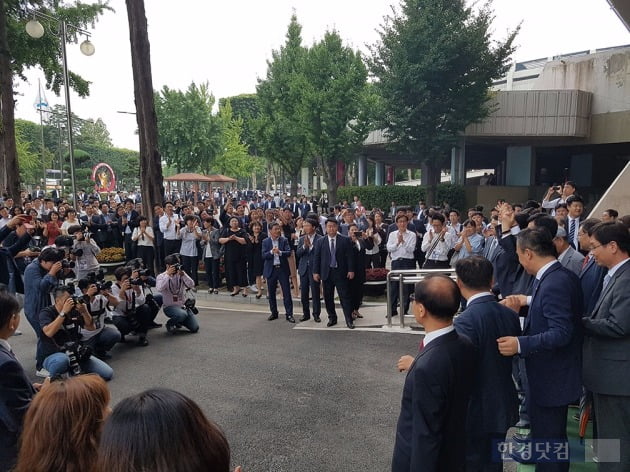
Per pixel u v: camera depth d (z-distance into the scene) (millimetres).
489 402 2898
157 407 1319
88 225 14508
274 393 5422
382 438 4395
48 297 5691
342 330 7949
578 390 3082
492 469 2969
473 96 20094
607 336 3123
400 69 20031
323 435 4461
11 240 8102
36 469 1735
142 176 12844
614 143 22234
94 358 5922
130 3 12180
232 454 4148
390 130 21422
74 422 1767
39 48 20094
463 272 3088
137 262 7617
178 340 7547
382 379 5785
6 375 2789
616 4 9805
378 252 11836
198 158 39375
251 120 31297
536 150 27391
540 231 3172
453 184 23219
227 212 14719
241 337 7660
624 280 3125
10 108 16484
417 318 2641
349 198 26656
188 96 38125
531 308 3176
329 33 25500
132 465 1235
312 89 24656
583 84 22578
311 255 8586
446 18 19781
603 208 9867
